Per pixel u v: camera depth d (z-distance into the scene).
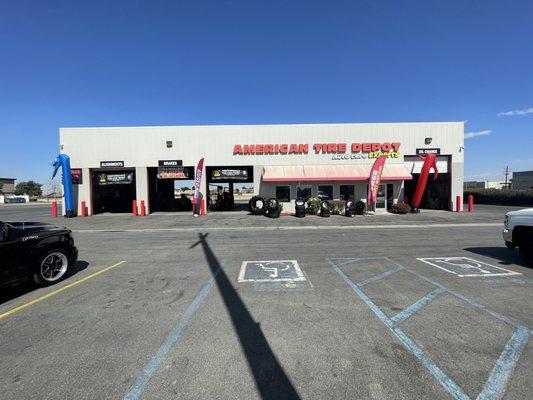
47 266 7.20
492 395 3.22
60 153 25.73
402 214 23.58
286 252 10.37
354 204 23.11
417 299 5.90
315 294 6.22
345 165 25.52
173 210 30.70
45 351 4.19
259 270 8.09
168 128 25.81
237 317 5.18
